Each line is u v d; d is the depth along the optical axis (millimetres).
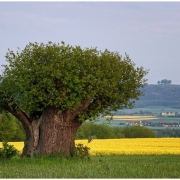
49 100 60281
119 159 72312
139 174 40625
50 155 62469
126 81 66500
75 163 54344
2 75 62906
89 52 62312
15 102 63344
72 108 61812
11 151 62438
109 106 67688
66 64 60312
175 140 167000
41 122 64812
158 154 97938
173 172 42875
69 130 64875
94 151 112562
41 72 59531
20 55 62406
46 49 61531
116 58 66062
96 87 61812
